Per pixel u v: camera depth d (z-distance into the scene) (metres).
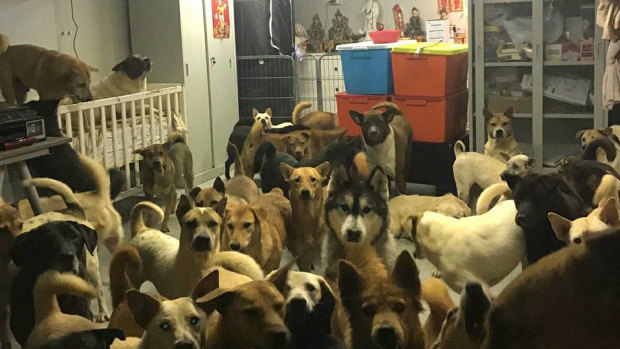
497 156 6.00
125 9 7.01
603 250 1.09
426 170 6.28
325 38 8.82
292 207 3.98
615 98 5.34
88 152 5.53
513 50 6.18
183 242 3.06
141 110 6.08
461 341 1.58
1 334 3.11
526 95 6.23
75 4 6.50
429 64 6.16
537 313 1.14
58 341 2.18
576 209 3.12
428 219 3.35
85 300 2.91
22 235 2.75
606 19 5.18
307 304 2.20
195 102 7.02
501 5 6.16
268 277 2.28
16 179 4.84
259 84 8.16
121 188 5.39
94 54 6.74
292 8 8.44
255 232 3.43
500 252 3.16
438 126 6.17
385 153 5.75
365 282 2.17
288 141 5.80
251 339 2.05
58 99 4.73
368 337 2.14
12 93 5.25
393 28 8.58
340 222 3.06
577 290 1.11
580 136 5.63
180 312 2.07
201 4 7.03
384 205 3.12
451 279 3.24
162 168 5.36
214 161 7.35
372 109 6.03
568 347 1.13
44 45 6.18
